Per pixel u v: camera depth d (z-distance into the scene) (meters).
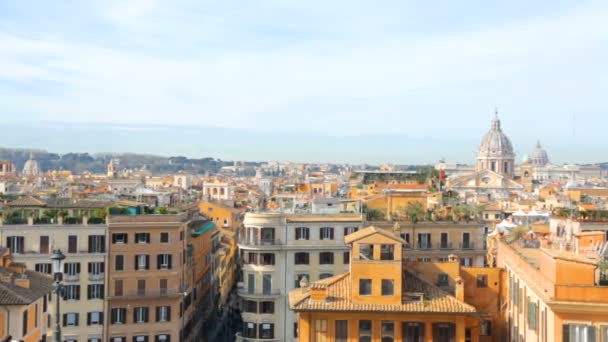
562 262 52.22
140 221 108.44
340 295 70.06
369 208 124.94
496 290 74.50
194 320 129.25
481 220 121.00
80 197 139.50
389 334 68.00
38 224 104.19
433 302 68.81
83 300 105.50
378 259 69.69
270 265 107.94
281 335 107.50
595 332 51.03
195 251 130.38
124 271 107.69
